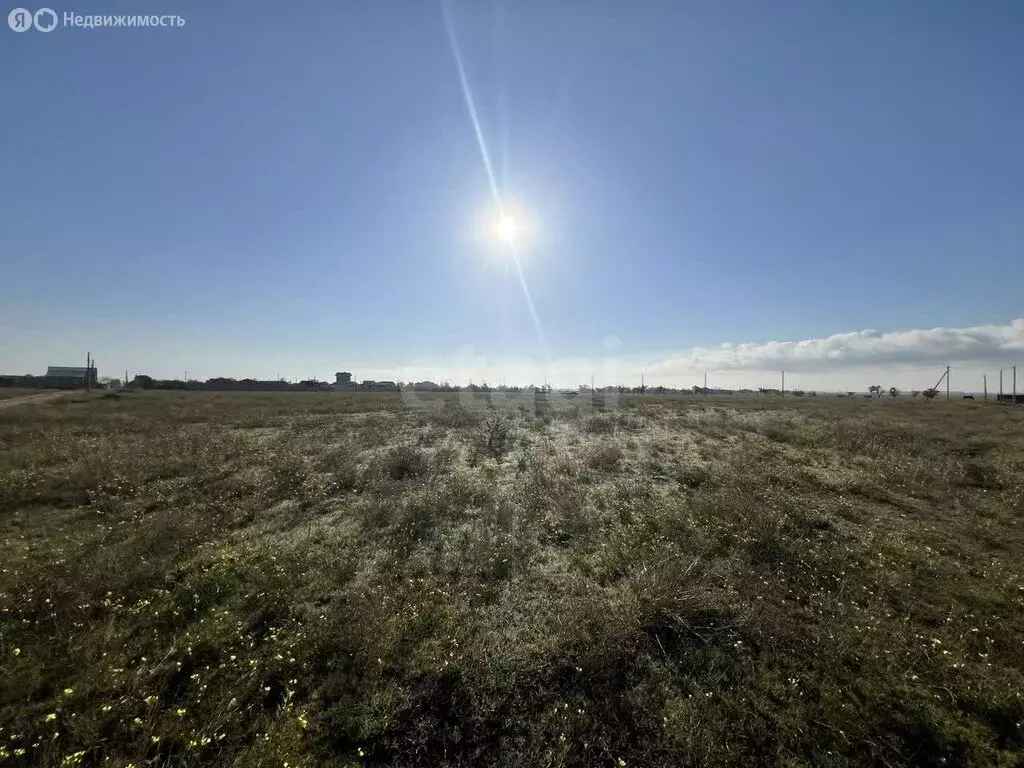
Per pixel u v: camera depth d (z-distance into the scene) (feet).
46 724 11.26
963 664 13.73
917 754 10.96
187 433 55.98
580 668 13.32
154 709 11.82
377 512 26.17
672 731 11.46
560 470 37.29
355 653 13.88
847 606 16.87
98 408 96.02
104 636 14.65
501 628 15.53
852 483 33.76
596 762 10.87
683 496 30.55
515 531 23.68
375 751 11.07
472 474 36.76
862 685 12.89
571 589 18.17
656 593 16.63
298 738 11.16
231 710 11.98
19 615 15.65
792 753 10.99
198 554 21.08
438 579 19.01
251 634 14.97
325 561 20.42
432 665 13.47
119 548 21.06
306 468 37.29
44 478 33.04
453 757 10.98
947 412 106.63
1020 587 18.29
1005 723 11.75
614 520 26.03
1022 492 31.96
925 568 20.26
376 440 52.75
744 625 15.37
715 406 120.37
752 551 21.56
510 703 12.41
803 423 71.15
